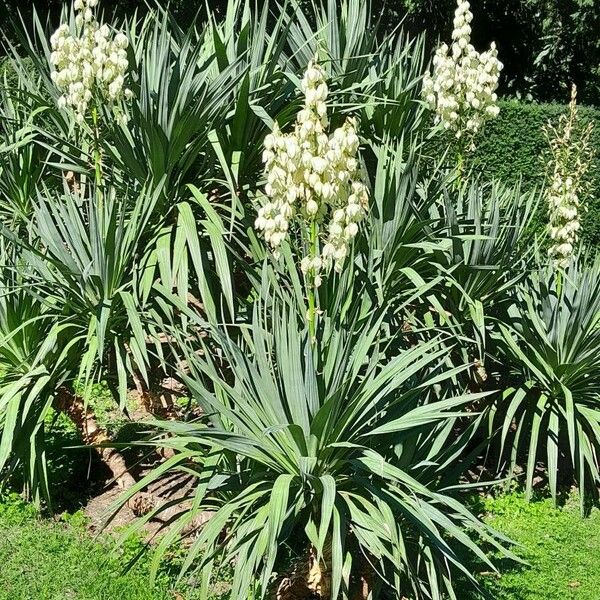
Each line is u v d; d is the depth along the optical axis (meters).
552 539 5.80
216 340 4.82
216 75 5.89
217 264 5.02
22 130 5.98
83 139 6.01
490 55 6.09
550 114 11.52
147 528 5.38
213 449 4.38
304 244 4.51
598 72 18.06
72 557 5.05
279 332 4.09
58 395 5.78
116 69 5.08
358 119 6.30
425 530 4.13
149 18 6.34
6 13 13.57
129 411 6.80
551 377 6.23
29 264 5.34
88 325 5.28
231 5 6.30
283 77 5.71
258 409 4.17
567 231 6.16
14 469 5.60
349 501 4.07
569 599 5.08
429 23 16.88
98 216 5.16
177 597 4.74
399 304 5.86
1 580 4.82
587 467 6.67
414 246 5.49
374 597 4.27
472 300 6.10
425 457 4.61
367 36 6.64
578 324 6.11
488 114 6.24
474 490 6.32
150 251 5.32
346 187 3.91
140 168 5.52
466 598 4.93
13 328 5.41
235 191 5.61
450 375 4.30
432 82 6.26
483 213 6.45
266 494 4.22
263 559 4.42
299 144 3.80
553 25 17.52
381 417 4.43
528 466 6.14
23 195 6.40
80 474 6.12
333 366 4.15
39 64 6.11
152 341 5.34
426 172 6.64
